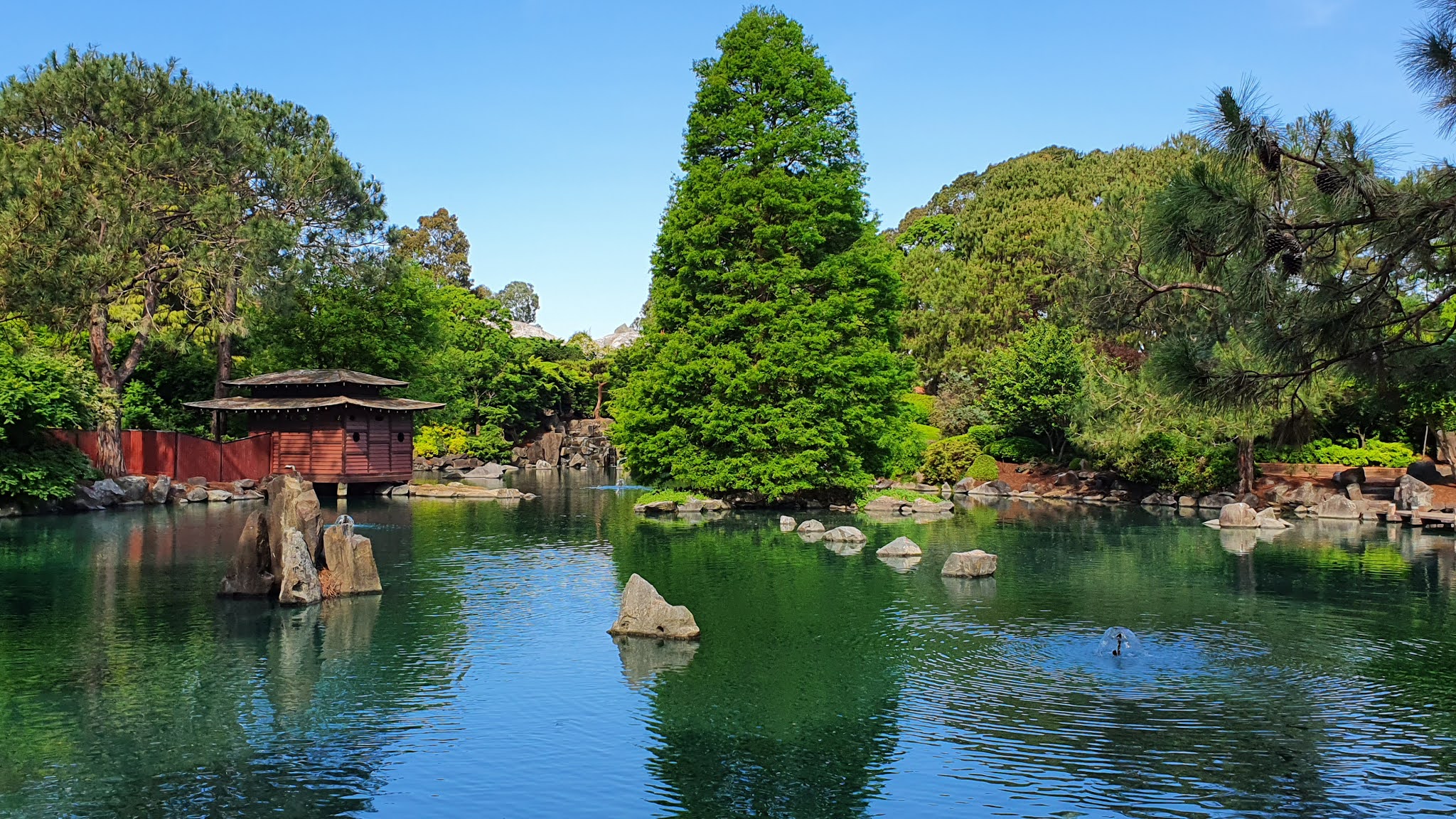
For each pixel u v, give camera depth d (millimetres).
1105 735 13812
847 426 47406
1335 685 16250
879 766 12633
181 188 47438
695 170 47750
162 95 46594
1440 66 12711
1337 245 14812
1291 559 30625
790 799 11633
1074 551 32344
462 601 22906
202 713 14594
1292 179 13312
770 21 47844
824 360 45938
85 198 39062
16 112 45125
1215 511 48156
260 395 52781
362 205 55812
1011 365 64688
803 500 48969
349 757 12914
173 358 59281
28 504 39750
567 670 17031
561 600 23047
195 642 18734
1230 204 12625
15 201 37500
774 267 46469
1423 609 22359
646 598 19656
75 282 37906
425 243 139250
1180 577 26812
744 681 16391
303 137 60062
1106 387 49094
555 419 107875
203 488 47719
